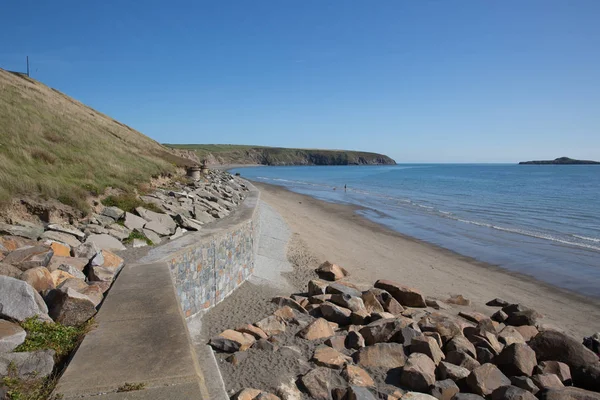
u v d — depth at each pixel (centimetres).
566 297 1188
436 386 504
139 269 587
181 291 720
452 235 2100
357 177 8606
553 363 586
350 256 1556
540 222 2542
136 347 331
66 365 306
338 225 2295
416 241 1942
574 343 612
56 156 1209
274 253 1427
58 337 350
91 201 985
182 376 286
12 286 373
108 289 518
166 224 986
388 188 5428
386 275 1330
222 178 2853
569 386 548
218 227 1019
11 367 294
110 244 771
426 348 584
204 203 1415
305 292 1027
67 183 987
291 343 622
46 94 2647
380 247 1770
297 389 484
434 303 977
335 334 677
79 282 484
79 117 2302
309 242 1728
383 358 571
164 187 1542
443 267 1481
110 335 354
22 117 1459
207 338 668
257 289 1009
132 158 1720
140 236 870
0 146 1073
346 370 523
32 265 491
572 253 1727
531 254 1706
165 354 319
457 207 3294
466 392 525
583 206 3334
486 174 10212
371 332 649
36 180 906
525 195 4319
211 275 850
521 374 565
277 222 2023
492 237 2056
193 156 7462
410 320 700
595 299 1176
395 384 523
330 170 13550
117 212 951
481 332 675
